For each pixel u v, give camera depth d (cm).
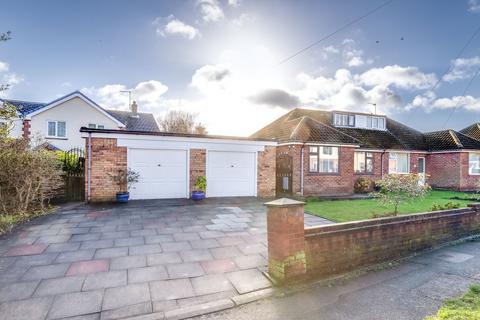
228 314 324
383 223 540
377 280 440
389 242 546
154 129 2338
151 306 330
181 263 463
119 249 521
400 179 891
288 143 1416
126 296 351
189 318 314
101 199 990
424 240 619
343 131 1855
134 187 1040
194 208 927
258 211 908
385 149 1778
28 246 529
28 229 645
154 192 1068
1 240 562
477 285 411
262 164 1249
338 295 381
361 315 325
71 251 505
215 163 1168
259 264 468
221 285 391
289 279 404
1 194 795
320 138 1455
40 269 424
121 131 1009
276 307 343
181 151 1106
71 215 791
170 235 618
